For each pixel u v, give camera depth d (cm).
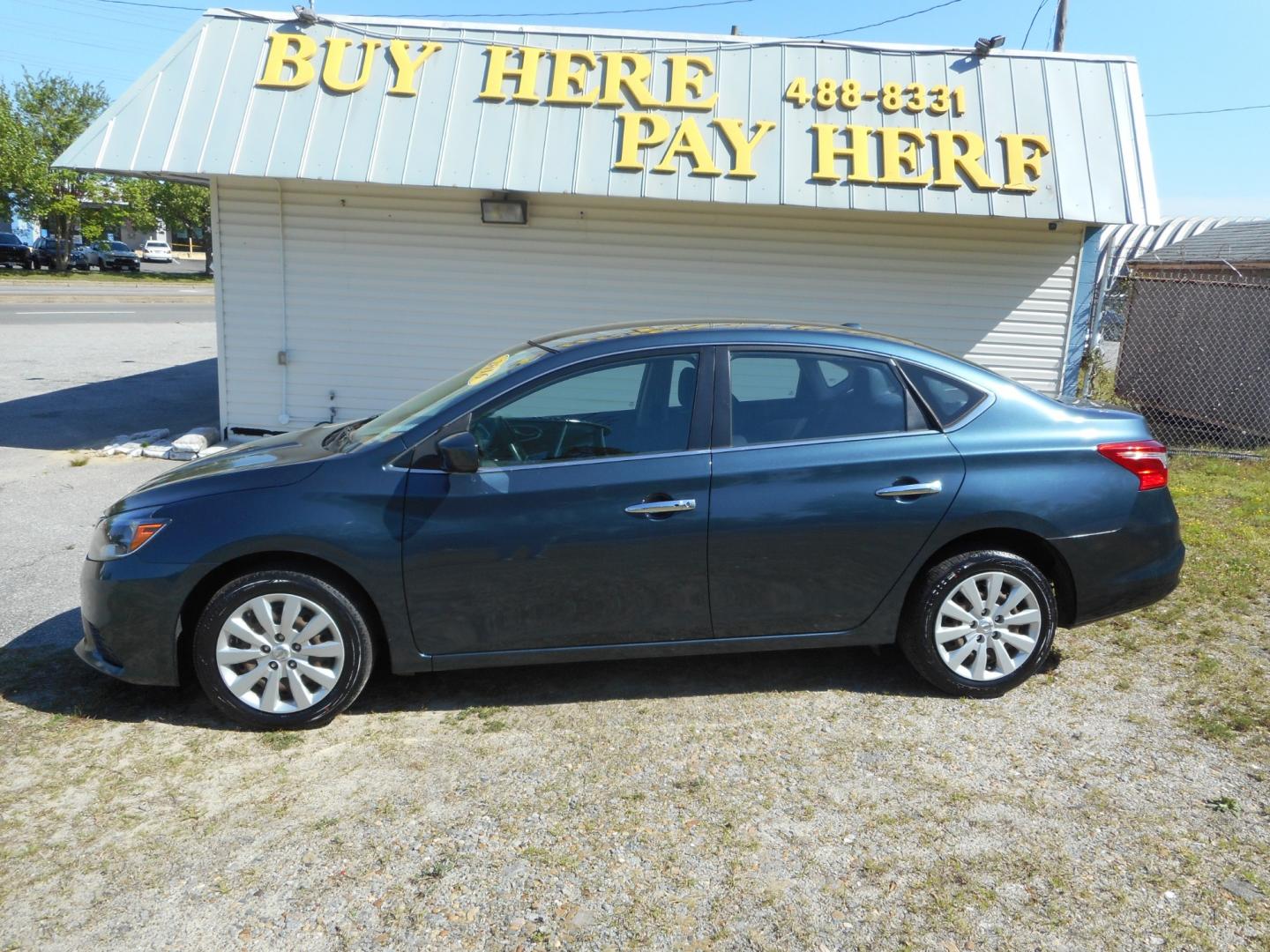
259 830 334
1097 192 876
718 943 279
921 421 423
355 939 281
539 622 409
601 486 402
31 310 2480
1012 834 332
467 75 902
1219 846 325
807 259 966
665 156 871
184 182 1076
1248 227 1420
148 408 1178
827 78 905
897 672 465
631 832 332
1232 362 1144
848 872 311
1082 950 276
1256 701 432
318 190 956
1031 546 439
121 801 352
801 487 409
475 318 985
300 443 462
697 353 423
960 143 887
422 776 370
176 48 911
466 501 397
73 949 277
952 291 970
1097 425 436
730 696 438
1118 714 421
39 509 743
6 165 3925
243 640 398
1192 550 654
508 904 296
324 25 922
